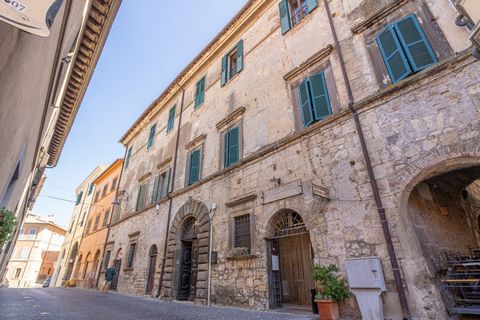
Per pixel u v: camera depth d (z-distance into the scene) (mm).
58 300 10641
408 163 5812
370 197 6176
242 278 8320
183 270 11602
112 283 16734
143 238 15094
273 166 8742
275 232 8180
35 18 1441
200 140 13352
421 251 5238
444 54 6020
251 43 12656
